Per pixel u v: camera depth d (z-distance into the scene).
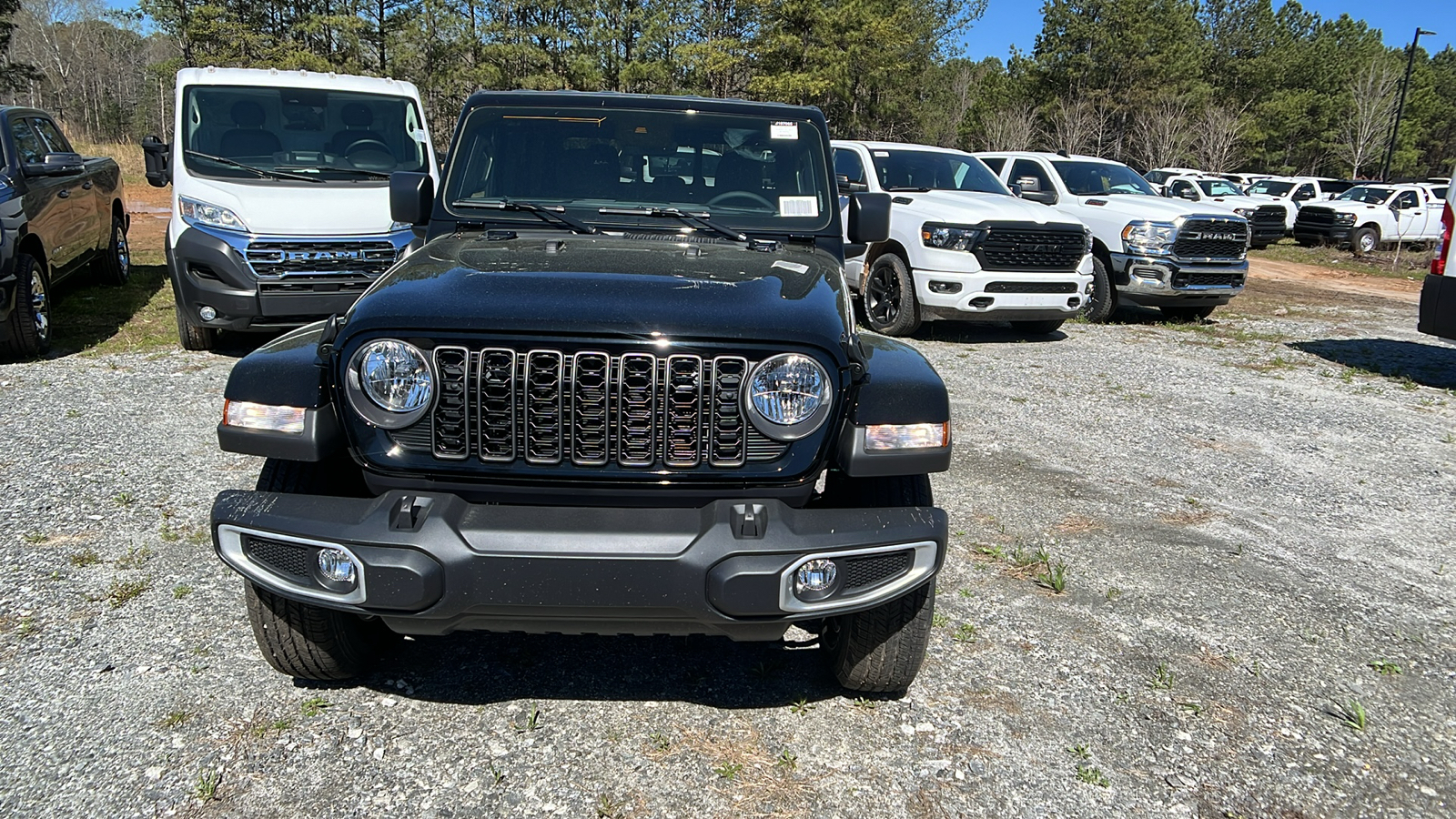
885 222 3.79
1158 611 3.97
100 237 9.82
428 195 3.81
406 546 2.47
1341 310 13.47
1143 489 5.53
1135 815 2.71
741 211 3.72
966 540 4.64
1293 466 6.09
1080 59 53.81
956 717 3.14
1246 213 23.92
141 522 4.39
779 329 2.53
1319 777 2.92
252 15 41.69
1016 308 9.45
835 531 2.56
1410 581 4.40
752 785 2.78
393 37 38.97
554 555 2.45
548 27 38.53
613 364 2.51
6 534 4.21
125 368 7.23
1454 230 7.98
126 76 71.31
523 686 3.24
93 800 2.59
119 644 3.36
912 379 2.75
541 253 3.10
